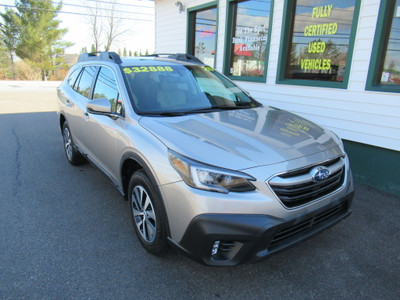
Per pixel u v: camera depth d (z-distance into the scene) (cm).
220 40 745
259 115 327
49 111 1106
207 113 318
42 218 348
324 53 523
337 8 492
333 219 268
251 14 662
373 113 445
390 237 323
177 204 229
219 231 213
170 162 237
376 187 454
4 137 714
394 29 423
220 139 250
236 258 222
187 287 247
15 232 319
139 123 286
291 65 588
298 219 227
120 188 328
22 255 281
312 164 240
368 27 438
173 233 239
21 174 479
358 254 294
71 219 347
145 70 359
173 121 286
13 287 242
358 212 377
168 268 267
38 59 3672
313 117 535
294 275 264
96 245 299
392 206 394
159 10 995
